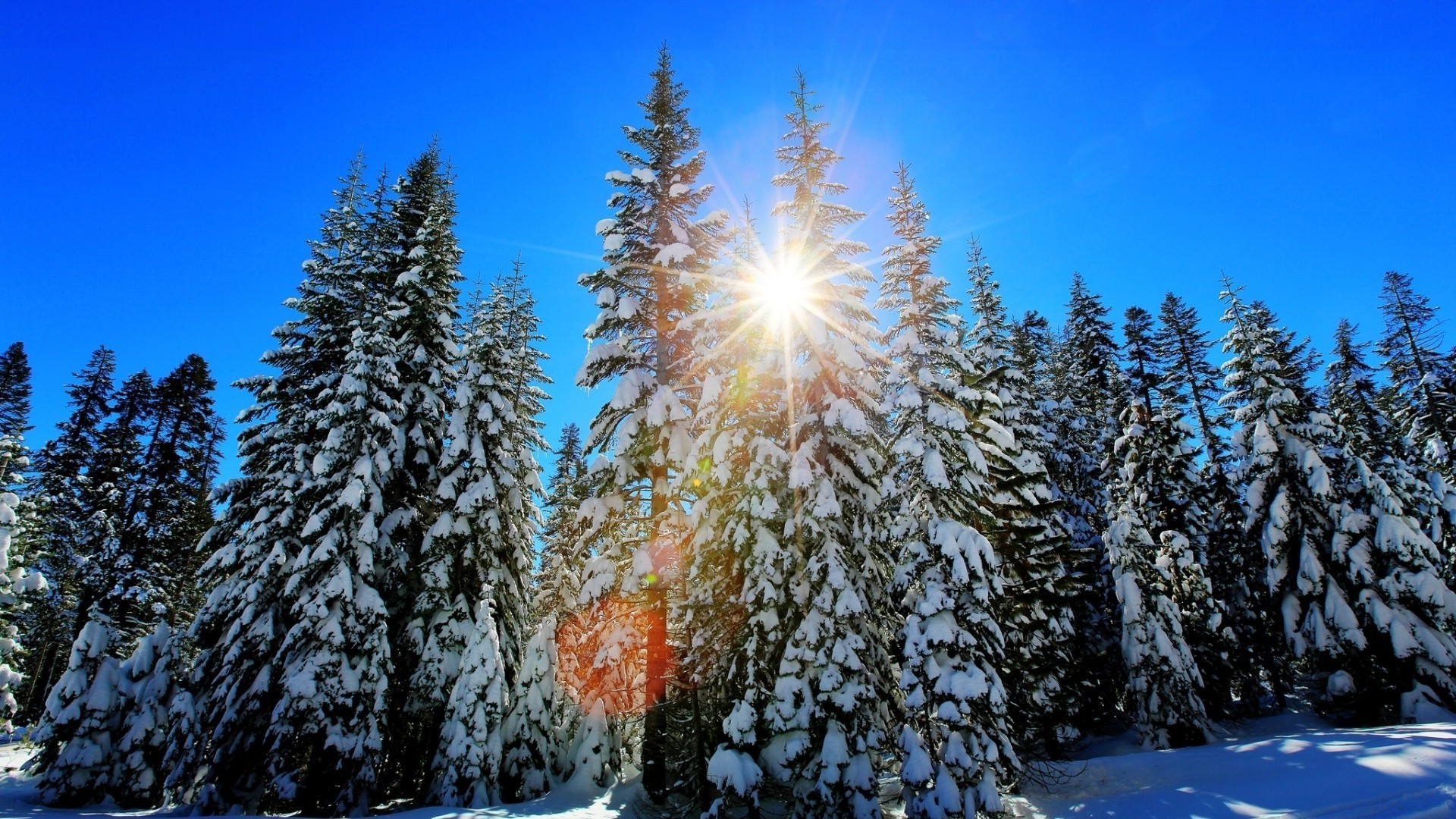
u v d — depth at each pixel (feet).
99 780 60.39
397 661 66.39
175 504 97.09
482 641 60.13
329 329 72.13
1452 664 66.44
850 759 45.01
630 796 56.13
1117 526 76.74
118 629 84.53
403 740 67.56
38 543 93.45
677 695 56.85
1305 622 76.54
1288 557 79.00
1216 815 40.37
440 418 73.67
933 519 50.44
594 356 62.75
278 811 57.88
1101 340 115.44
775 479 53.88
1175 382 108.17
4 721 89.20
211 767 56.44
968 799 43.24
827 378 57.93
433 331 77.82
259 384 71.46
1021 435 77.92
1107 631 83.41
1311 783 43.24
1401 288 117.19
